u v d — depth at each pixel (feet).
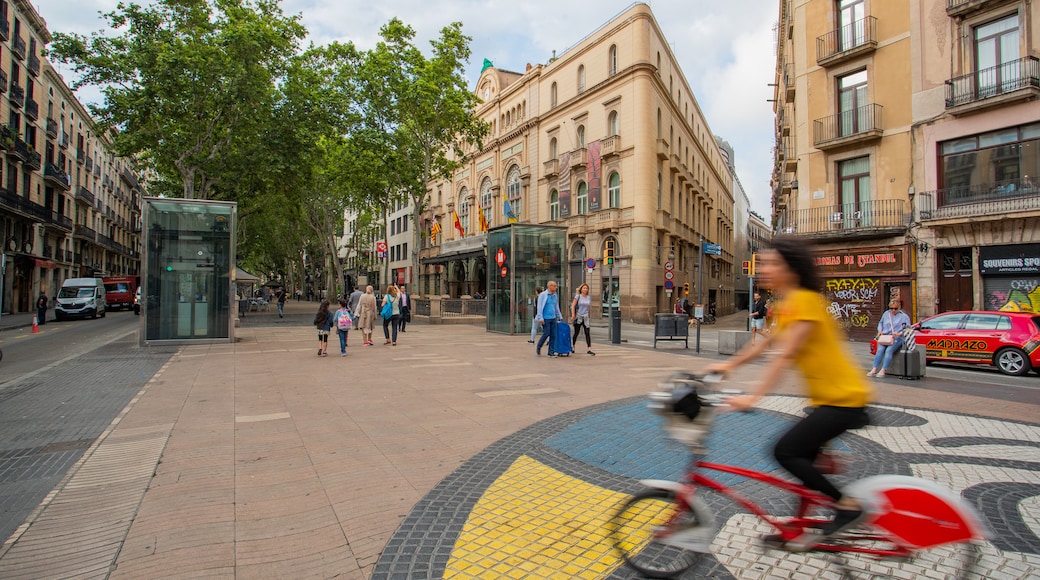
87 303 103.35
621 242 105.40
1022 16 54.54
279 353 43.06
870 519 8.49
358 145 102.78
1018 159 55.16
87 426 19.98
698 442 9.37
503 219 142.61
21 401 24.40
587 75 115.34
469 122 106.93
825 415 8.70
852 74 68.49
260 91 80.02
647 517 11.71
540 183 128.16
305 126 88.99
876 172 65.46
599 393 26.37
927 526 8.29
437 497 13.16
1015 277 54.85
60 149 139.74
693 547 9.15
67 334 68.85
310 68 94.73
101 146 177.17
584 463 15.69
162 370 33.65
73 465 15.56
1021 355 37.88
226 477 14.51
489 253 66.90
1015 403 25.36
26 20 118.21
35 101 122.93
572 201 118.21
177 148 81.87
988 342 39.65
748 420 20.84
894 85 64.18
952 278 59.77
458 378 30.81
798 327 8.71
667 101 114.32
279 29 82.48
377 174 104.42
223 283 49.70
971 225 57.26
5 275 114.42
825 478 8.73
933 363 44.83
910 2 62.85
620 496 13.24
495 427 19.81
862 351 56.85
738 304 237.86
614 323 54.44
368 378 30.71
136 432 18.99
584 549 10.50
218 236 49.47
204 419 20.89
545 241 63.62
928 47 61.41
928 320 44.09
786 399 25.38
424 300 91.40
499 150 144.46
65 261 146.10
